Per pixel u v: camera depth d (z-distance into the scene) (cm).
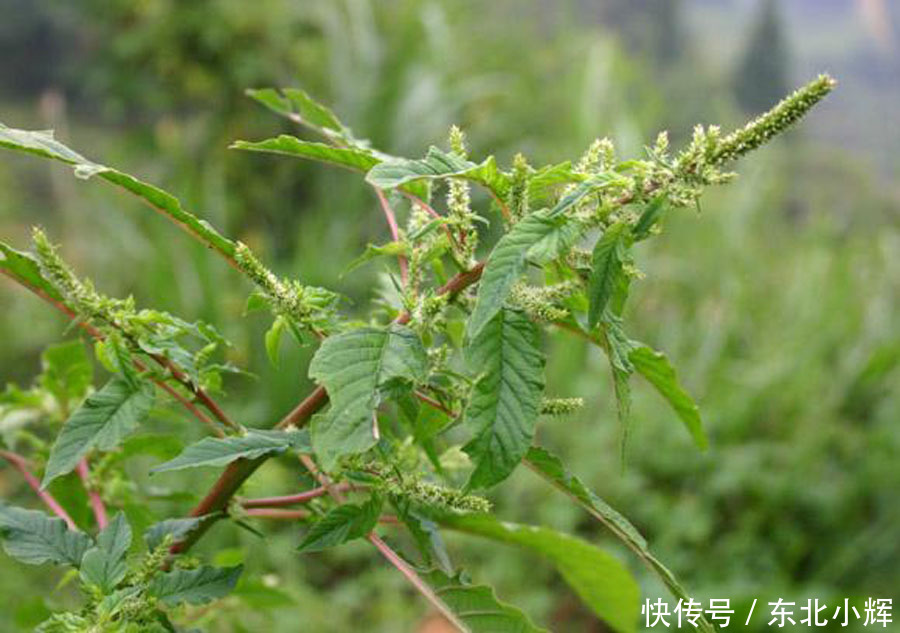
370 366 112
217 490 140
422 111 768
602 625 482
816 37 2108
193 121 830
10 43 1247
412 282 127
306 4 823
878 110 1870
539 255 107
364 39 787
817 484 536
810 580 509
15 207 877
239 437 125
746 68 1812
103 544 126
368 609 466
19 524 132
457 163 116
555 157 732
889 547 504
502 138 806
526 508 525
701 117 1446
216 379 141
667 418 568
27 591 344
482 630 137
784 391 602
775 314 704
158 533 135
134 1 791
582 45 970
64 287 128
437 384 134
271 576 198
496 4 1129
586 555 167
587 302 124
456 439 442
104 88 839
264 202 775
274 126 785
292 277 640
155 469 118
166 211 131
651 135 796
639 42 1870
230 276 658
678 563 480
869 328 666
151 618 125
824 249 757
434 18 809
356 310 643
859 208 1243
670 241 748
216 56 775
